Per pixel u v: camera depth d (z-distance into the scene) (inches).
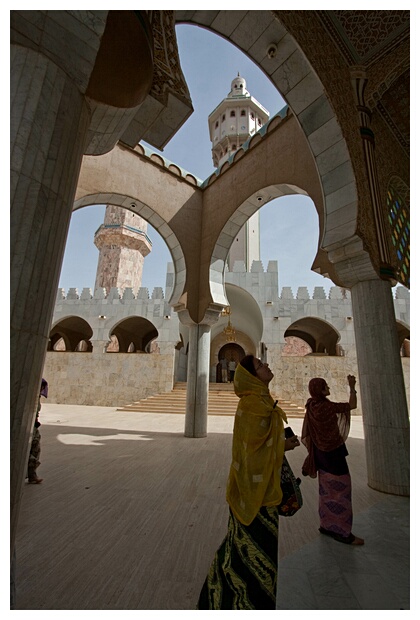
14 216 63.7
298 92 183.0
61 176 75.6
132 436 341.4
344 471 119.6
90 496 159.2
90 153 141.3
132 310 813.9
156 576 92.7
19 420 62.4
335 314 745.6
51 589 85.6
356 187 183.5
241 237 1200.8
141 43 101.7
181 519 133.6
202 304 352.8
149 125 169.0
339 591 86.4
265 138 302.2
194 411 342.6
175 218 354.9
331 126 182.5
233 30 172.2
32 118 68.4
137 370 778.8
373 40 186.7
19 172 65.2
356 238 180.7
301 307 754.8
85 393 777.6
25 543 111.4
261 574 62.1
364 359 187.9
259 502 65.4
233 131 1284.4
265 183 293.3
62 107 76.4
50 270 72.1
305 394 708.0
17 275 63.3
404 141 259.3
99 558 102.4
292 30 157.9
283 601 81.6
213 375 1044.5
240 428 71.6
